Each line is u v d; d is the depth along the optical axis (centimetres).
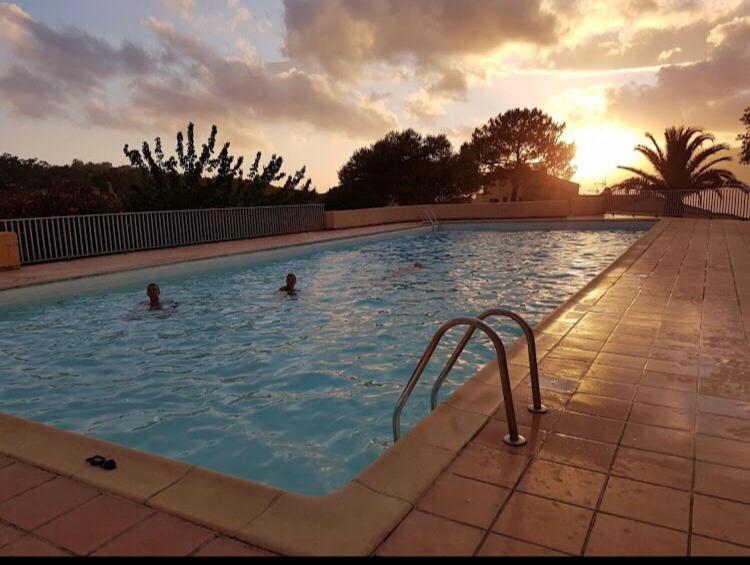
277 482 332
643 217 2222
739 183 3000
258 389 493
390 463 248
